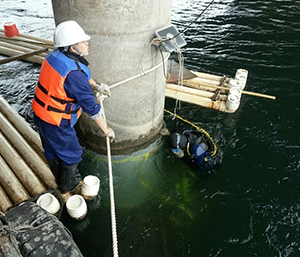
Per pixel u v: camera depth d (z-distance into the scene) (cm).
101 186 393
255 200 369
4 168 356
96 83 320
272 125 495
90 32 305
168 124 499
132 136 422
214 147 417
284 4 1077
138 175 409
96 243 318
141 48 324
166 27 321
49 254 226
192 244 321
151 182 397
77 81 231
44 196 328
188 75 605
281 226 337
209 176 402
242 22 922
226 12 1000
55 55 234
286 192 379
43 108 249
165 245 320
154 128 443
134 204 367
